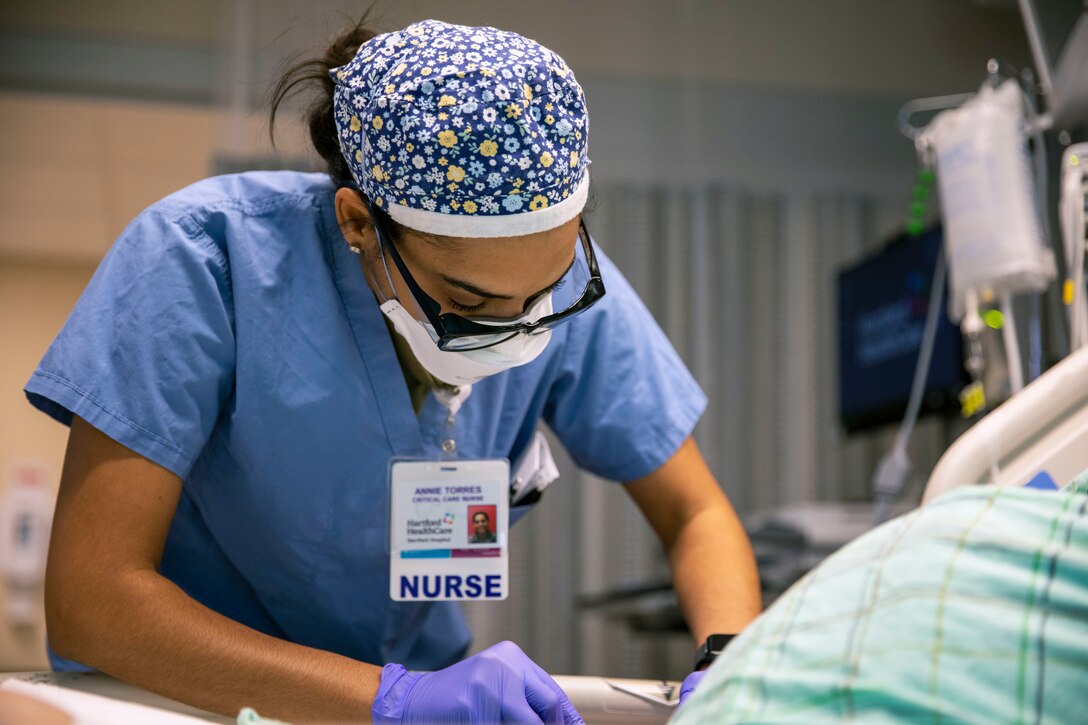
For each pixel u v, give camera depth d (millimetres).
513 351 1135
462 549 1254
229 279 1192
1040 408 1192
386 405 1239
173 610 1035
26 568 5387
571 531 3928
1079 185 1493
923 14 4539
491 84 1022
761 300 4227
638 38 4332
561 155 1041
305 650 1053
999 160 1741
